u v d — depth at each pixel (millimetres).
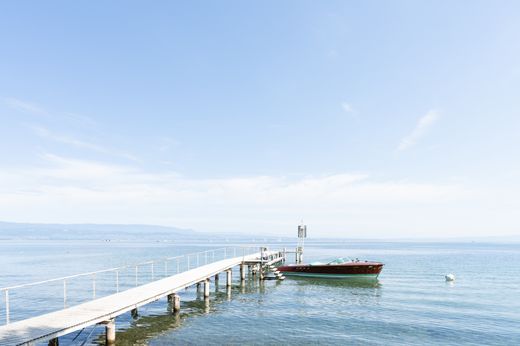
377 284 37938
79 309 17281
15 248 142500
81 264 67188
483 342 18750
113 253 103188
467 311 25203
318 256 90312
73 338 18906
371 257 86875
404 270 53250
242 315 23938
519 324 21938
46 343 18125
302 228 58688
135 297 19906
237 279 42344
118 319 22766
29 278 46750
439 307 26500
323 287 35875
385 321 22500
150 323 21844
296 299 29578
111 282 40406
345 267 39219
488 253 109125
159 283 24578
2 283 42062
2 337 13078
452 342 18719
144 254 97312
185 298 29938
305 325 21547
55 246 165000
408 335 19766
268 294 31906
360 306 26781
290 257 85250
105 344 17562
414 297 30516
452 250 134125
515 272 51156
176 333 19797
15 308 27672
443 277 44531
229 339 18812
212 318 23109
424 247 172375
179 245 176000
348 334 19844
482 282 39938
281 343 18250
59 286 38469
